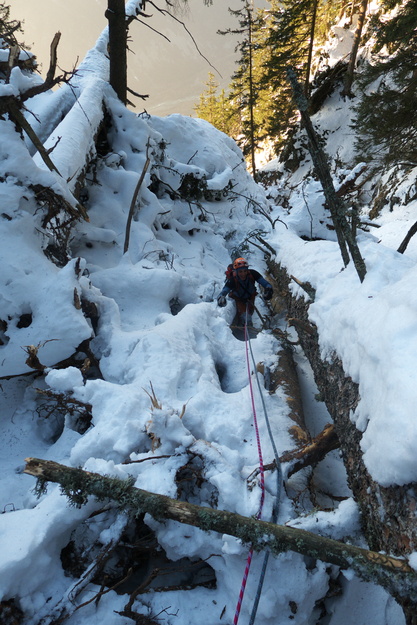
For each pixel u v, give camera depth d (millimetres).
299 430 3406
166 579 2607
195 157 9250
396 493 1993
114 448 2879
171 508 2180
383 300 2688
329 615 2406
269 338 5031
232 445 3246
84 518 2500
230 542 2266
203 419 3412
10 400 3775
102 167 7047
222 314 5605
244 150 25359
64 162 5535
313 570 2338
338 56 22422
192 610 2357
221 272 7812
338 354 3191
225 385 4465
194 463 2822
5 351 3660
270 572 2260
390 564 1835
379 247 3562
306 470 3084
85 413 3441
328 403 3416
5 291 3789
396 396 2033
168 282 5621
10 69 3670
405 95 8453
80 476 2205
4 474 3137
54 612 2268
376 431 2141
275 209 10703
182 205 8648
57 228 4566
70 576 2461
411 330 2242
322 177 3512
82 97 7195
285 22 19891
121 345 4273
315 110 23359
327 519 2451
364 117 8922
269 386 4020
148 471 2711
